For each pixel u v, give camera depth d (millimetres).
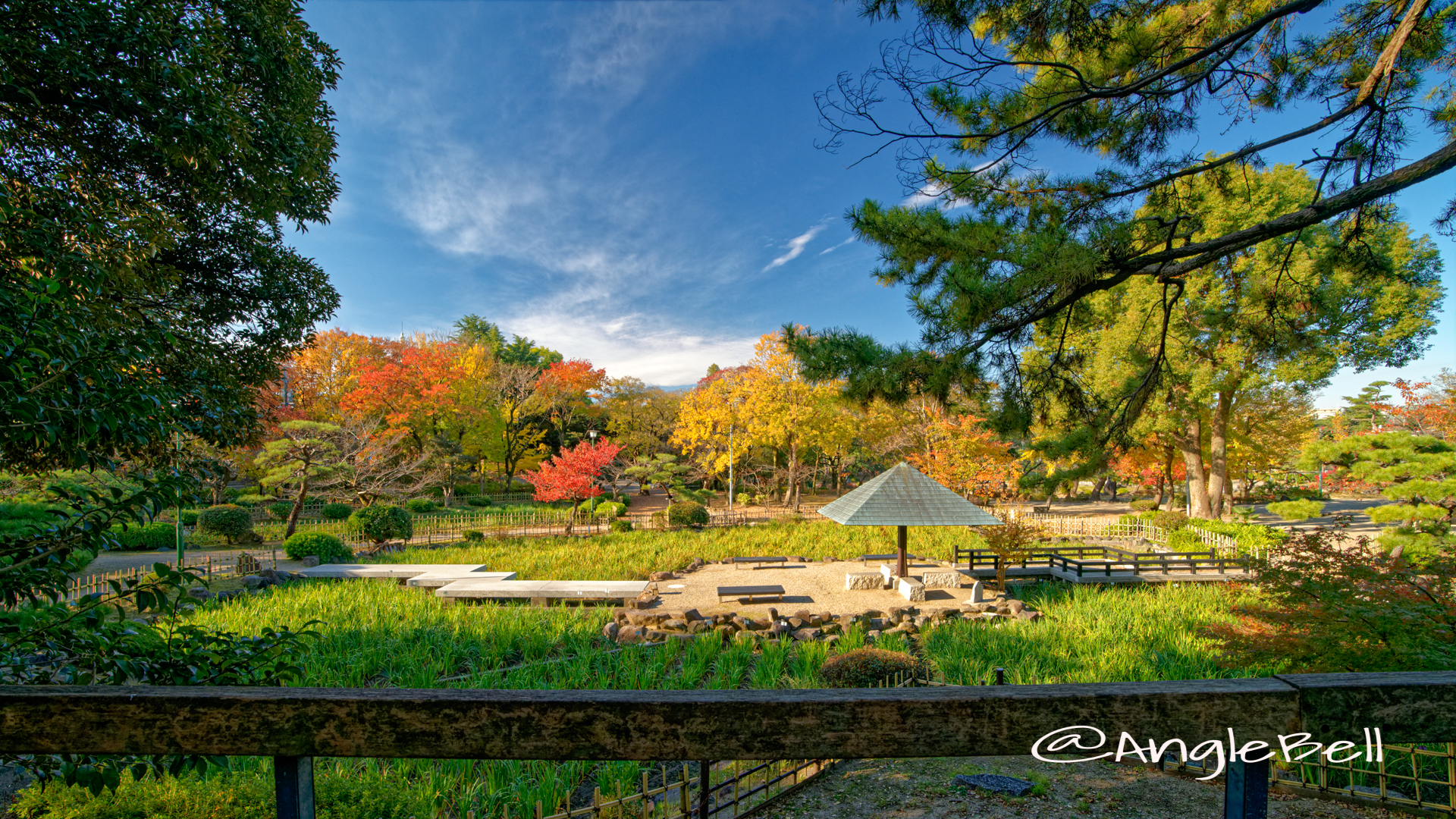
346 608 10391
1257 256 7785
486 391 33938
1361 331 18609
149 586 2707
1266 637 5371
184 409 4160
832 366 4293
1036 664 7699
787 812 4426
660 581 13852
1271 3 4410
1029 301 3908
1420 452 12031
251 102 6488
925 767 5133
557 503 30094
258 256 7996
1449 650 4512
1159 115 4738
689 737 1044
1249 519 24328
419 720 1047
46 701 1065
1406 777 4258
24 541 2436
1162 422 20234
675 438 29609
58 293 2523
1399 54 4223
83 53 4844
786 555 17531
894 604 11711
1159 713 1066
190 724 1056
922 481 13312
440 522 24031
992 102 4312
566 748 1040
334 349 29062
